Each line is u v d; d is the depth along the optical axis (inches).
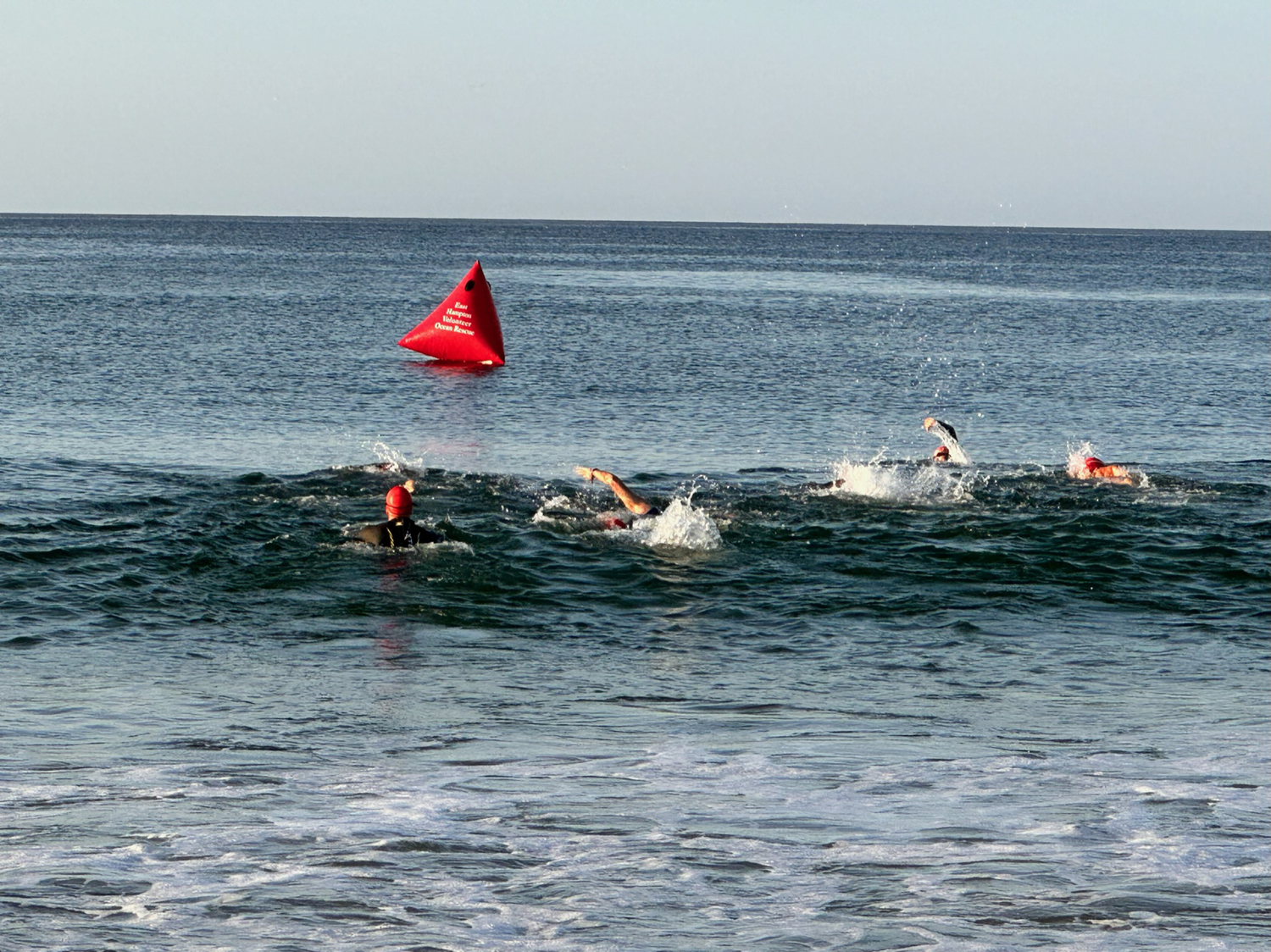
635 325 4503.0
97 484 1497.3
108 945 425.4
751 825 566.6
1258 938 443.2
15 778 622.8
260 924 447.2
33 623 964.6
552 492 1485.0
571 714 773.3
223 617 1001.5
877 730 741.3
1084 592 1115.9
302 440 2016.5
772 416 2434.8
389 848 530.3
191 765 652.1
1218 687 856.3
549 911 464.1
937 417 2475.4
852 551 1231.5
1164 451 2102.6
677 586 1119.0
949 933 445.1
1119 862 520.4
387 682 843.4
